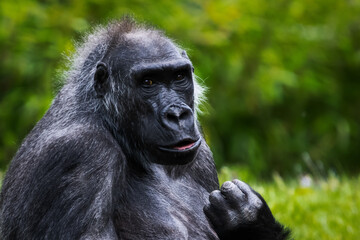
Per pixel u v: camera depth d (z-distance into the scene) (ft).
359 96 177.17
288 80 155.84
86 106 57.47
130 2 144.87
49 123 57.62
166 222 56.65
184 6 154.61
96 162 53.78
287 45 163.22
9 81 147.74
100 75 57.77
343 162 167.32
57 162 53.42
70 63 63.82
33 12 141.28
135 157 57.88
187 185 61.41
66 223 52.03
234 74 154.71
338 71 177.68
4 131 142.61
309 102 172.45
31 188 53.78
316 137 168.86
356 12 174.91
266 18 162.20
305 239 80.18
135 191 57.62
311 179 101.81
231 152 157.28
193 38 143.02
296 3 162.91
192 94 57.77
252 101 156.97
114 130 57.77
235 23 151.43
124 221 56.03
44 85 140.05
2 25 142.61
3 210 57.21
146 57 57.00
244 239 58.70
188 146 55.16
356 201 90.07
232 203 57.57
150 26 62.18
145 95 56.44
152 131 56.03
